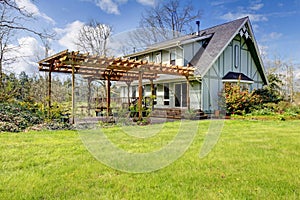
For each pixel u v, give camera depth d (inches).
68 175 130.3
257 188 114.3
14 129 286.0
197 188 115.0
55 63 372.2
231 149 193.0
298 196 105.3
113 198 103.6
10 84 436.8
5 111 335.0
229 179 126.4
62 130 289.3
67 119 342.3
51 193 107.6
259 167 146.0
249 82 592.4
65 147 194.9
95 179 125.3
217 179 126.3
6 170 137.7
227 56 581.0
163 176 130.6
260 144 213.8
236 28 573.0
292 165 150.0
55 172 134.6
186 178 127.8
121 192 110.0
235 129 314.3
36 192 108.0
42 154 173.3
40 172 134.7
